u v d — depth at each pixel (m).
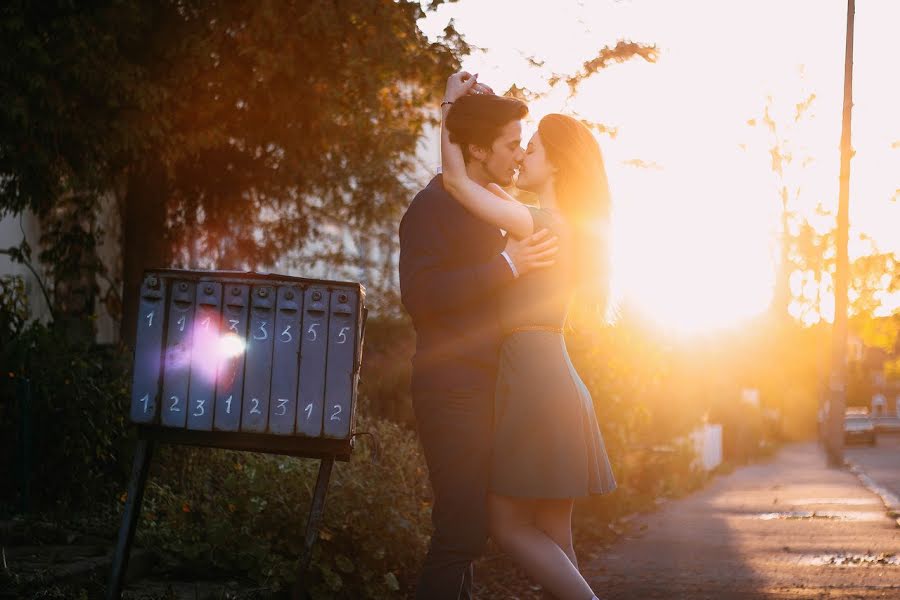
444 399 3.97
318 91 14.53
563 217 4.19
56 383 7.54
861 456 25.50
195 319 4.53
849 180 22.97
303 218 18.00
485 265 3.93
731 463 21.84
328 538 6.03
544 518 4.20
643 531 9.50
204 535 6.19
